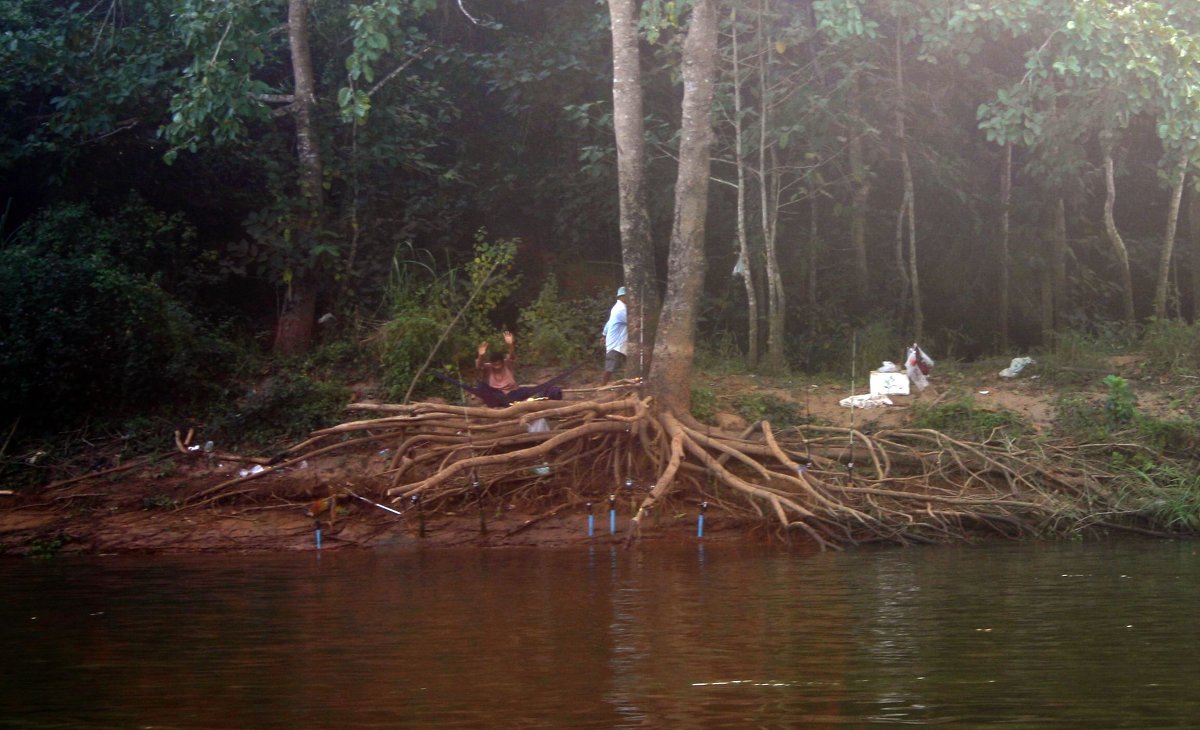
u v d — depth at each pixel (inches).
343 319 727.1
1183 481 542.0
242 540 509.7
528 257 853.2
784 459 538.6
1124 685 247.9
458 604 349.4
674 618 322.3
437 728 219.0
